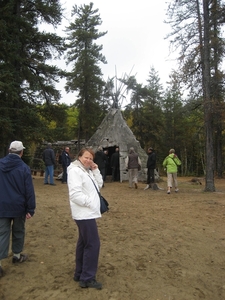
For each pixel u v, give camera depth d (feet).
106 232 19.84
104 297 11.48
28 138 48.60
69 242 17.69
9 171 13.20
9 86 41.01
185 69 45.44
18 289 12.01
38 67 53.36
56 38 52.65
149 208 28.63
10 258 15.08
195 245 17.63
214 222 23.09
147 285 12.57
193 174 135.13
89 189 11.92
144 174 59.00
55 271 13.69
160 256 15.78
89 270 12.09
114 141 61.82
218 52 46.11
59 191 39.70
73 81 103.14
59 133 59.57
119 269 14.02
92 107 105.81
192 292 12.19
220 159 84.17
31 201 13.44
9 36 45.14
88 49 105.19
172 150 42.55
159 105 135.44
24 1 51.83
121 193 40.73
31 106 51.90
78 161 12.47
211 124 45.34
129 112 128.47
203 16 44.65
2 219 12.90
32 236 18.66
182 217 24.72
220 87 46.37
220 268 14.67
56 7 51.93
